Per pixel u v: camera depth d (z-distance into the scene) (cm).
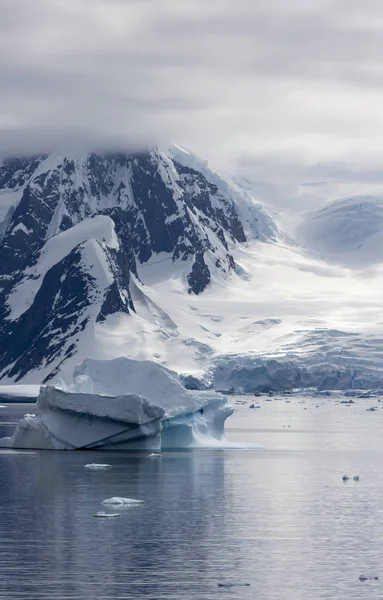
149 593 13362
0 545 15625
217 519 17612
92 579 13912
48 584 13700
